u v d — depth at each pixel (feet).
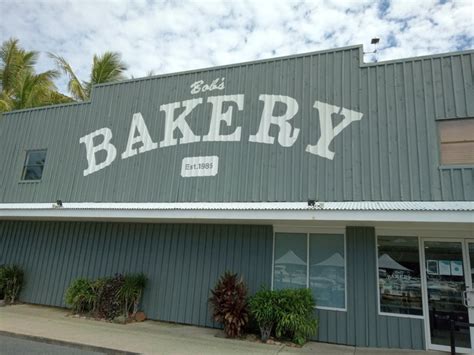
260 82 36.24
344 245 29.76
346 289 28.63
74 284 36.47
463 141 28.30
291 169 32.65
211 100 37.83
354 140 31.14
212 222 33.65
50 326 30.25
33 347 24.43
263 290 29.25
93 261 38.99
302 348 25.88
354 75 32.65
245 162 34.53
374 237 29.01
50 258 41.50
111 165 40.55
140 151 39.58
